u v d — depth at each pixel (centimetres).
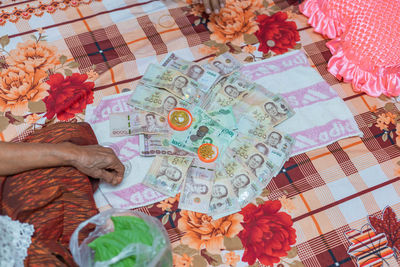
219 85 224
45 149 158
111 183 183
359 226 189
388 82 227
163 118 209
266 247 181
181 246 179
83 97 216
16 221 149
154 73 222
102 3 251
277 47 244
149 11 252
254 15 255
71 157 161
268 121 212
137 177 195
